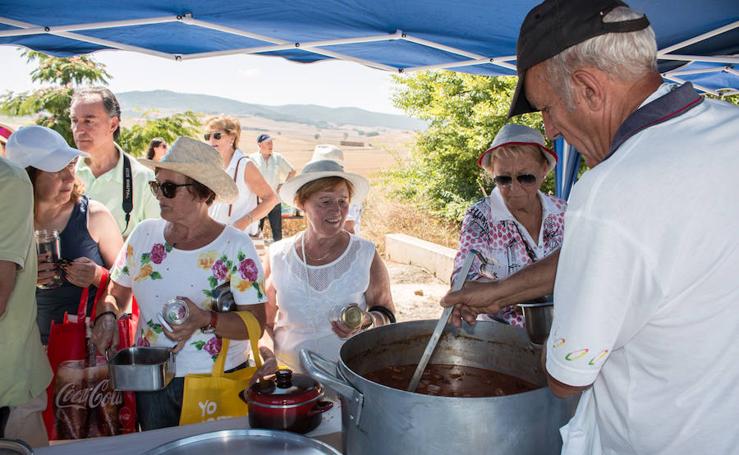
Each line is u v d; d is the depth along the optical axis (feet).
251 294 7.99
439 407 3.83
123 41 12.05
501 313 8.59
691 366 3.50
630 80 3.60
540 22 3.74
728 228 3.28
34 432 7.52
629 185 3.31
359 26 11.30
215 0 9.34
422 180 45.88
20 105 42.24
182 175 7.83
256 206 16.52
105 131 10.97
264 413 5.23
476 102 43.47
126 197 11.14
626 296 3.39
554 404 4.11
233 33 11.27
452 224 43.14
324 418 5.81
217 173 7.95
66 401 8.20
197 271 8.01
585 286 3.43
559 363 3.64
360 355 5.36
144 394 8.09
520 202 8.98
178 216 7.93
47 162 8.70
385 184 48.96
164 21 10.27
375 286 9.40
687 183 3.25
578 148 4.00
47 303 9.25
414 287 28.07
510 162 8.83
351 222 20.48
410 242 32.78
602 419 4.05
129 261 8.41
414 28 11.59
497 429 3.87
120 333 8.32
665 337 3.52
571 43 3.59
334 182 9.01
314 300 9.12
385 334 5.57
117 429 8.30
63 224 9.24
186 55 13.32
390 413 3.96
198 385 7.14
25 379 7.12
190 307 7.16
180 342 7.52
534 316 5.19
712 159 3.29
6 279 6.44
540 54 3.73
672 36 12.61
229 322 7.38
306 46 12.53
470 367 5.82
